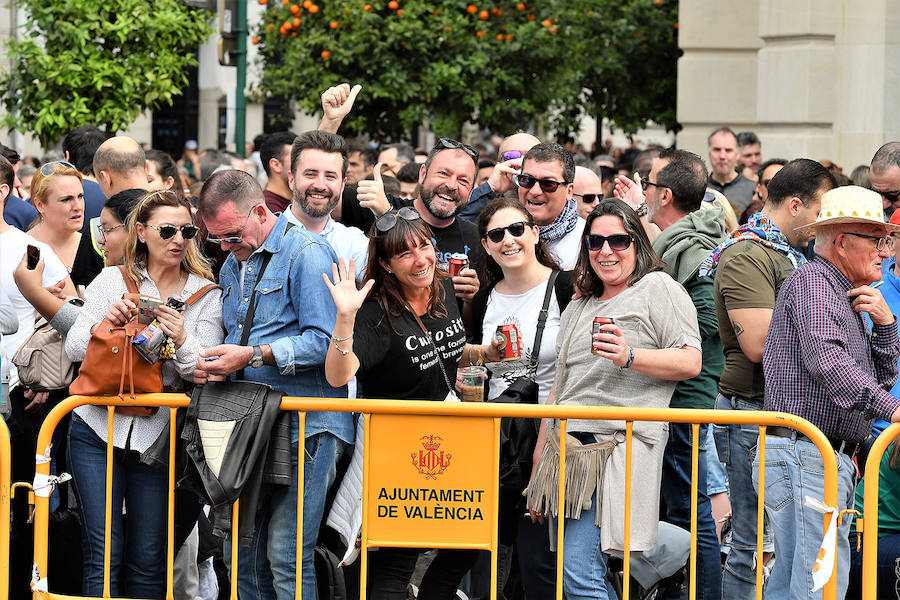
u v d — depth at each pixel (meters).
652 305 6.93
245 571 6.92
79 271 8.88
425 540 6.62
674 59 19.39
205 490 6.46
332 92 8.88
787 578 6.91
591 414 6.52
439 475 6.61
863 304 6.64
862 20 14.79
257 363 6.61
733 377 7.71
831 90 15.05
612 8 19.12
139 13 13.93
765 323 7.42
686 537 7.89
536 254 7.81
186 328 6.98
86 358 6.66
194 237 7.13
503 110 16.05
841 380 6.41
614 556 7.38
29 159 21.06
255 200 6.86
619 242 6.93
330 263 6.85
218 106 34.94
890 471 7.39
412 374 6.94
